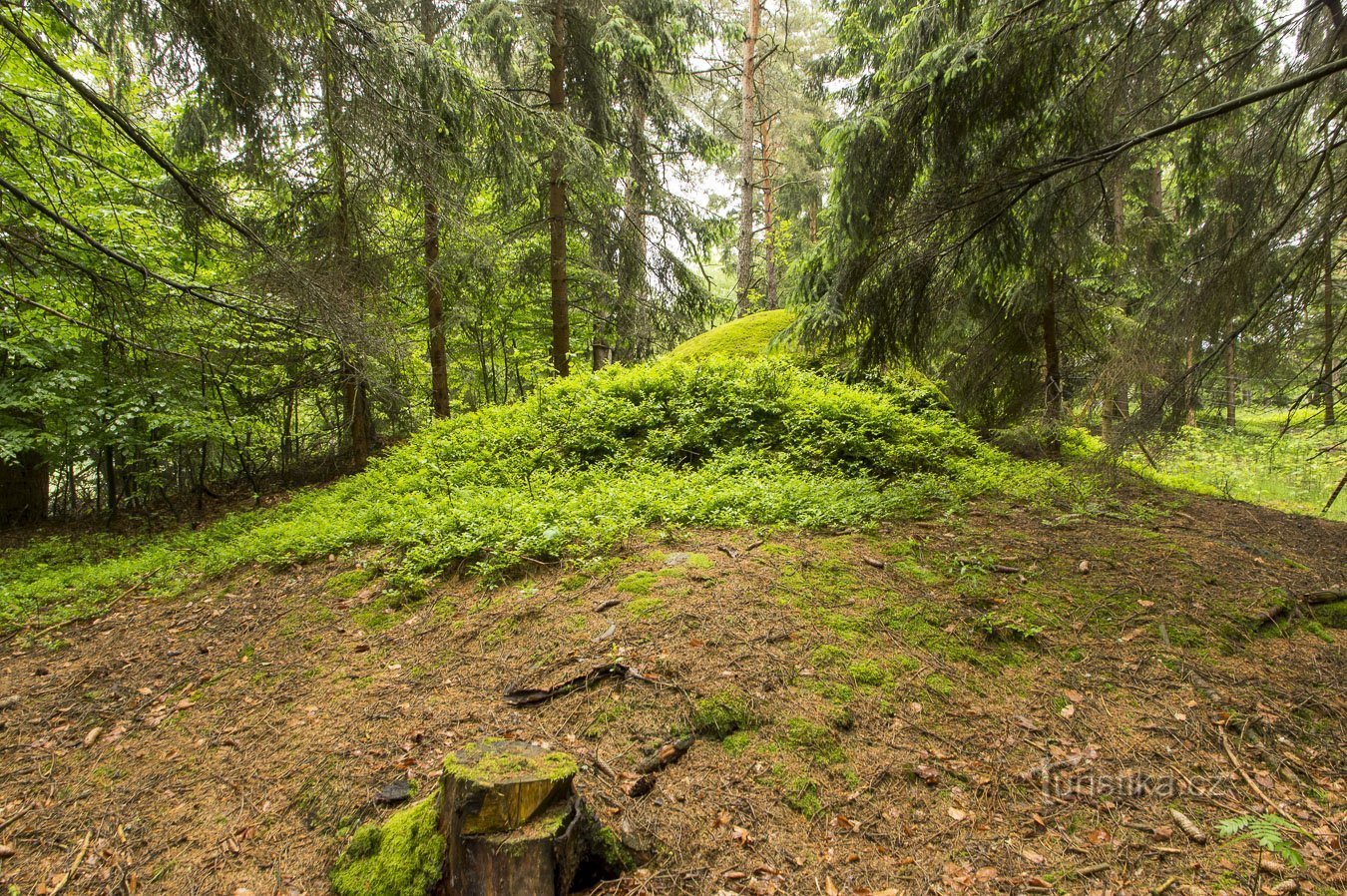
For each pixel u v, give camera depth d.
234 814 3.27
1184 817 2.92
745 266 16.33
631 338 13.91
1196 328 5.59
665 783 3.08
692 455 8.08
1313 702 3.65
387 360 8.01
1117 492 7.13
